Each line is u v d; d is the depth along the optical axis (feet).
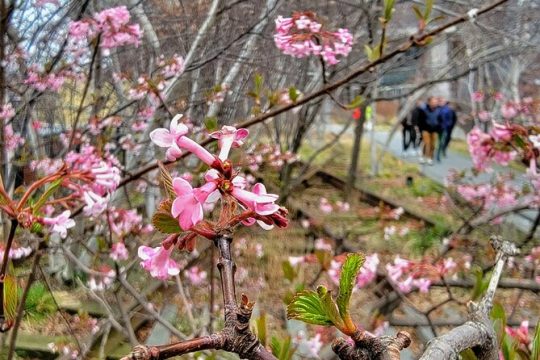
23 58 17.40
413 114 52.01
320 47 10.35
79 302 19.34
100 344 17.58
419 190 43.32
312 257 15.15
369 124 57.62
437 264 13.82
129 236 18.58
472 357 2.85
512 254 3.87
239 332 2.38
